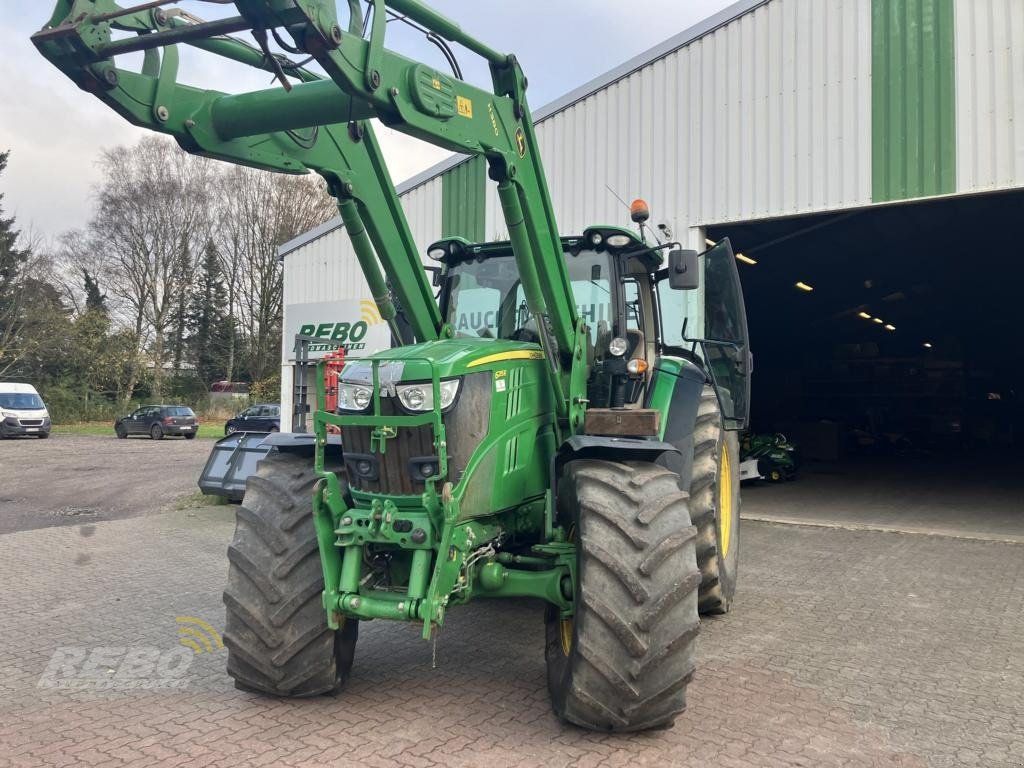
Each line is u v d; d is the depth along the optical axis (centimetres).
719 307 624
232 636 400
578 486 377
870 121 900
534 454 420
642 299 561
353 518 371
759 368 2319
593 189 1108
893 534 930
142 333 4516
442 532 353
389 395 367
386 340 1314
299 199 4838
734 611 594
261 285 4775
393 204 463
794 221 1133
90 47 300
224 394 4650
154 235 4556
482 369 386
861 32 906
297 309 1423
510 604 613
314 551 402
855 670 462
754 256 1459
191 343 4819
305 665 396
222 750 357
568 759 344
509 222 397
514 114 399
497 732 373
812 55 937
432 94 339
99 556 809
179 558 798
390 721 387
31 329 3925
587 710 348
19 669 471
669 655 343
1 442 2767
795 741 365
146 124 346
